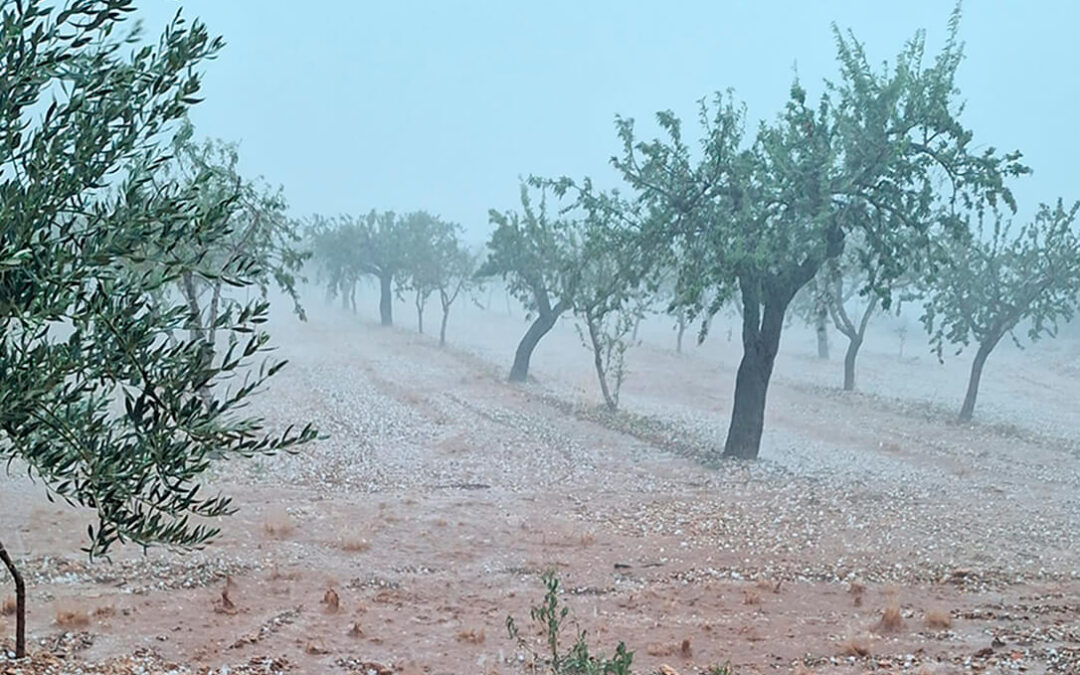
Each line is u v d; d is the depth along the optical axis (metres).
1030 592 11.95
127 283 5.42
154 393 5.57
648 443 25.81
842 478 21.38
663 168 22.36
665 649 9.13
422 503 16.98
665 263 23.06
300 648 8.95
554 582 7.41
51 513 13.86
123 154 5.39
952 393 41.59
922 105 20.22
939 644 9.48
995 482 21.73
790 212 21.48
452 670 8.45
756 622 10.34
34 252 4.89
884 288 21.23
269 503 16.08
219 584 11.08
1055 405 38.88
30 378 5.12
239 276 6.01
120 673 7.70
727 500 18.25
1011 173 19.91
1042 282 31.22
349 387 36.28
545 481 19.91
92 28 5.12
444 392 35.78
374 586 11.57
